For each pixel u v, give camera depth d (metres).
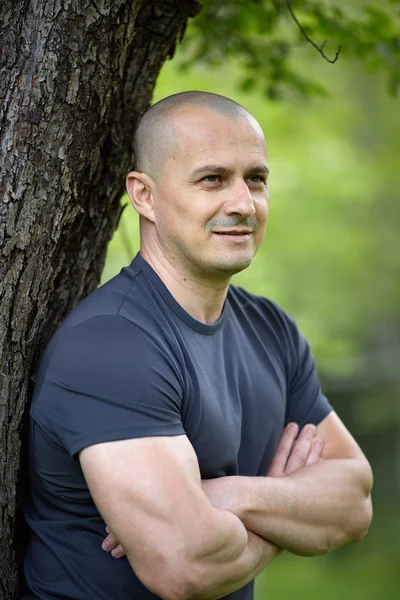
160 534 2.06
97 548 2.31
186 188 2.35
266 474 2.61
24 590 2.48
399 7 4.78
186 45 4.10
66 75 2.36
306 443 2.69
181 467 2.11
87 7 2.34
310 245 9.91
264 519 2.32
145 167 2.45
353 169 10.36
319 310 10.21
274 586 10.34
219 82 7.59
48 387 2.23
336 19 3.74
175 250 2.41
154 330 2.31
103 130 2.54
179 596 2.07
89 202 2.73
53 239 2.44
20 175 2.34
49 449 2.27
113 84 2.49
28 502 2.49
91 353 2.19
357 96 11.62
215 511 2.13
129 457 2.09
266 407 2.57
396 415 12.38
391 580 10.43
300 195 9.91
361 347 12.04
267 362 2.66
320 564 11.22
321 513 2.46
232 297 2.70
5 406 2.38
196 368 2.34
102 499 2.10
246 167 2.36
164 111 2.42
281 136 9.63
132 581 2.29
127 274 2.46
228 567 2.14
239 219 2.34
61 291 2.71
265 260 9.16
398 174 11.03
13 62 2.34
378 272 11.38
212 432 2.33
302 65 9.66
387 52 3.68
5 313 2.37
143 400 2.14
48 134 2.37
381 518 12.37
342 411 12.82
